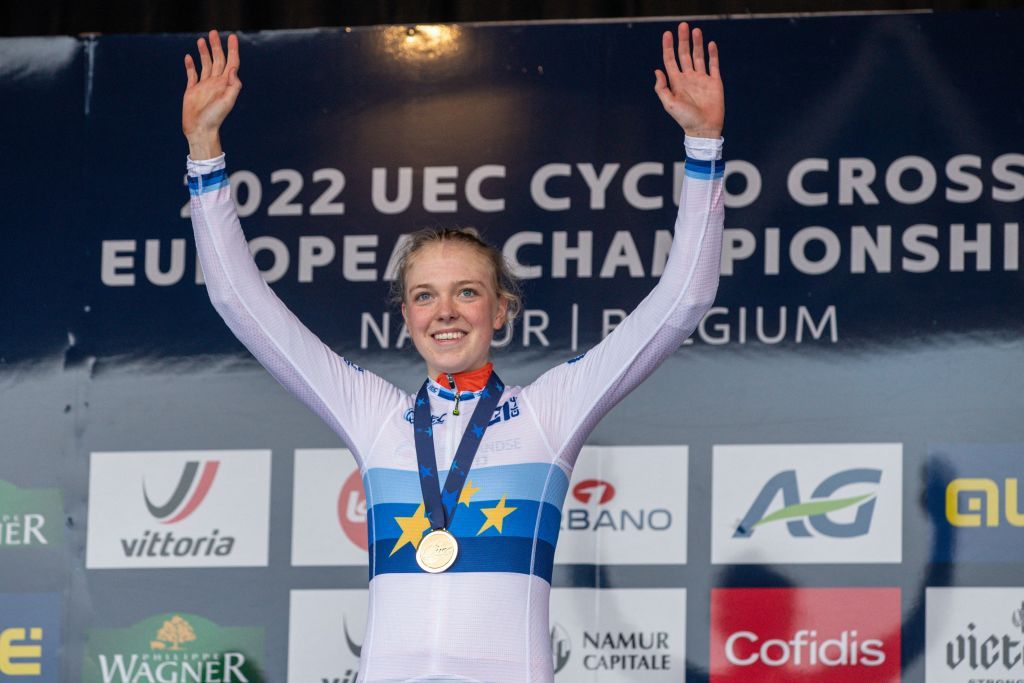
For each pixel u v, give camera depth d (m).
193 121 5.97
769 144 8.90
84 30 9.77
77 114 9.36
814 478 8.46
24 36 9.48
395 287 6.96
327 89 9.28
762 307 8.70
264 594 8.64
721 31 9.08
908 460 8.42
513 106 9.16
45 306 9.09
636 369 5.81
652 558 8.45
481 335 5.93
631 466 8.56
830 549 8.37
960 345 8.53
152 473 8.83
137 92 9.38
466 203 9.06
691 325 5.76
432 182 9.11
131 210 9.21
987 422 8.42
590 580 8.45
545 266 8.94
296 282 9.05
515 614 5.56
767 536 8.41
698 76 5.79
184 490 8.79
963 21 8.91
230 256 5.94
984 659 8.18
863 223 8.75
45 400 8.96
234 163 9.21
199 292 9.08
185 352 8.98
